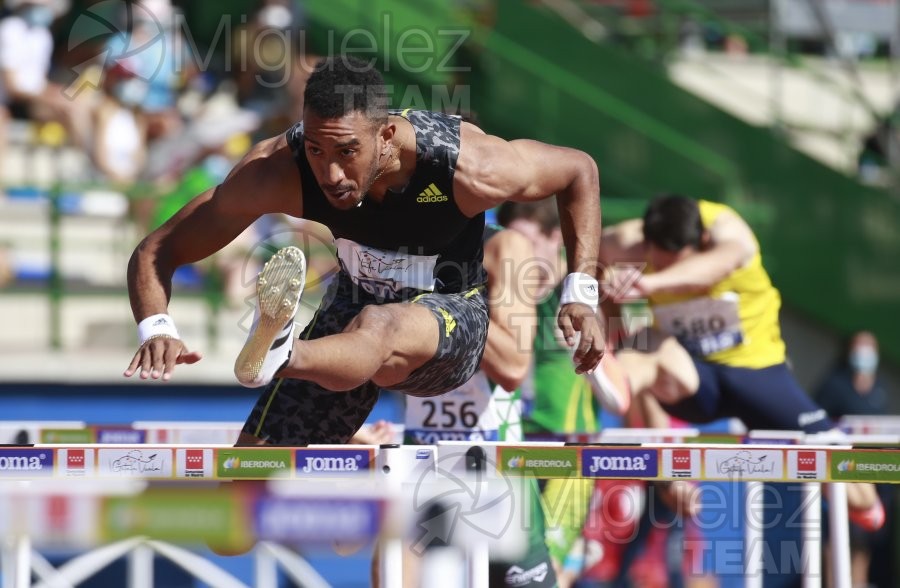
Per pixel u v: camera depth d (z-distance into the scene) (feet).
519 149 34.91
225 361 74.95
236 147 85.76
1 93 86.63
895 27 112.06
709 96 103.04
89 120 85.56
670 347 62.75
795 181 91.66
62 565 66.44
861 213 91.56
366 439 45.70
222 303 78.59
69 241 83.87
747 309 63.31
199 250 35.01
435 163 33.40
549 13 91.45
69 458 32.07
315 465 32.27
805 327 91.97
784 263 91.04
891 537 76.74
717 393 63.87
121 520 29.45
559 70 91.66
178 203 78.84
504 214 48.55
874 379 83.05
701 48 107.34
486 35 90.33
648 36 103.76
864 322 91.50
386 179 33.37
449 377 35.73
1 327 80.38
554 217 48.60
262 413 37.78
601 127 91.45
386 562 30.60
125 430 47.65
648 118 92.07
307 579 70.03
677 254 61.36
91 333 81.66
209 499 29.68
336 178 31.76
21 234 82.94
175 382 73.41
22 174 86.53
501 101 90.74
